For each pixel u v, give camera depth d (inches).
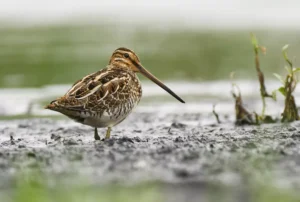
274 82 933.8
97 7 1781.5
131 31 1472.7
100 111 504.7
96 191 355.9
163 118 701.9
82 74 1018.1
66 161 422.3
